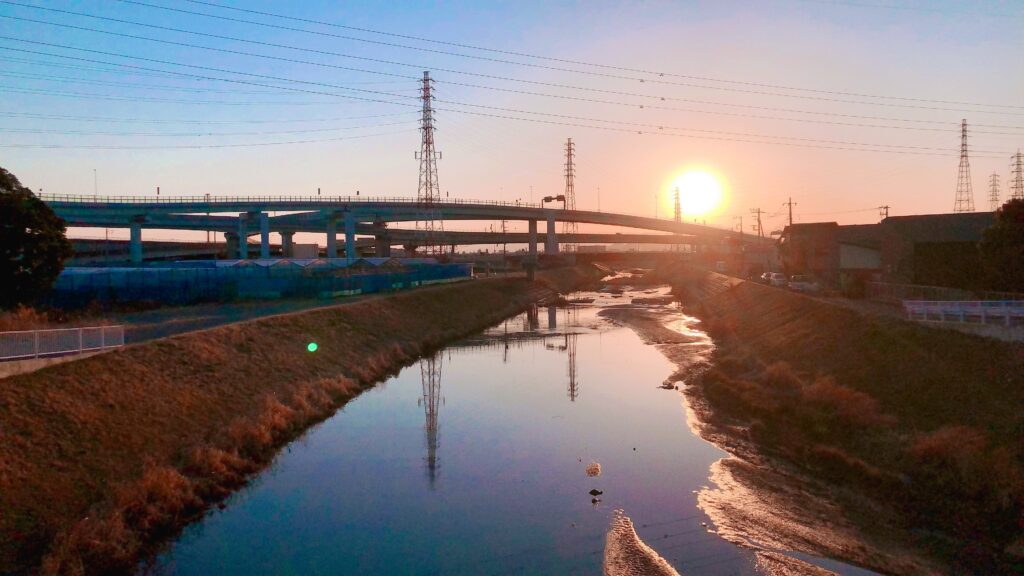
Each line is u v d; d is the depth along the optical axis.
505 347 43.12
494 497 16.98
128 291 40.16
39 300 34.19
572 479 18.22
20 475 13.66
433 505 16.47
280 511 16.05
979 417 17.47
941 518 14.35
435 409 26.16
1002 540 13.20
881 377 22.55
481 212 122.69
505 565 13.41
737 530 14.71
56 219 28.84
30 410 15.84
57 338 18.80
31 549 12.16
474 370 34.94
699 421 23.67
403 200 107.56
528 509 16.20
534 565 13.38
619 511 15.96
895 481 16.03
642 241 165.75
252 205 96.12
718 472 18.34
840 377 24.48
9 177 27.30
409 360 37.47
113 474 15.23
